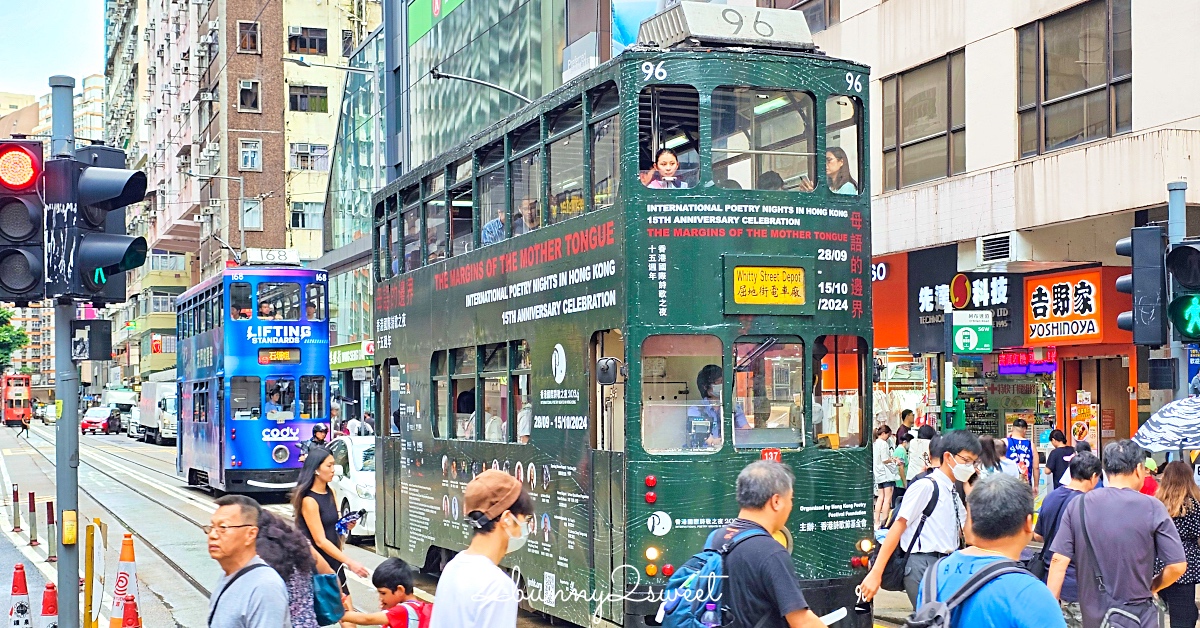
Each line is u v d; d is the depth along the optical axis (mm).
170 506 25016
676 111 9258
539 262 10492
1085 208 17109
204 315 27859
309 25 56844
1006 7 18641
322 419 25609
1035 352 19406
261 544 5969
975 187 19047
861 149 9727
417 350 13555
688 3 9758
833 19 22469
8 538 20047
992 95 18906
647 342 9062
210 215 58688
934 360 21062
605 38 28625
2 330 103875
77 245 7703
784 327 9297
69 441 8305
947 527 7910
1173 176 15797
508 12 33375
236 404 25172
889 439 17750
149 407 58688
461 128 36438
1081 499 6867
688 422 9125
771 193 9336
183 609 13062
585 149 9727
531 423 10656
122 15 90562
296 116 56531
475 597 4531
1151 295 9945
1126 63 16781
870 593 7836
